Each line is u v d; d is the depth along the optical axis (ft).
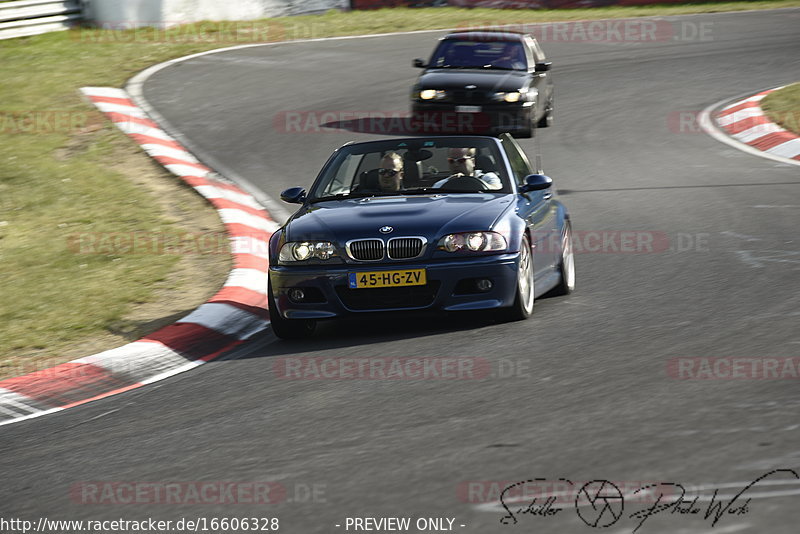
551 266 81.05
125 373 71.67
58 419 62.03
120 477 48.26
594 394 53.31
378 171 81.56
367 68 211.82
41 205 122.62
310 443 49.98
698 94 188.24
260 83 197.16
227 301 86.33
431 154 82.07
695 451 43.04
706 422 46.83
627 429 46.91
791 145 148.25
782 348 60.03
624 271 90.58
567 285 83.71
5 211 120.67
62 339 79.71
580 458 43.57
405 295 71.72
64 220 117.39
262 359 70.85
